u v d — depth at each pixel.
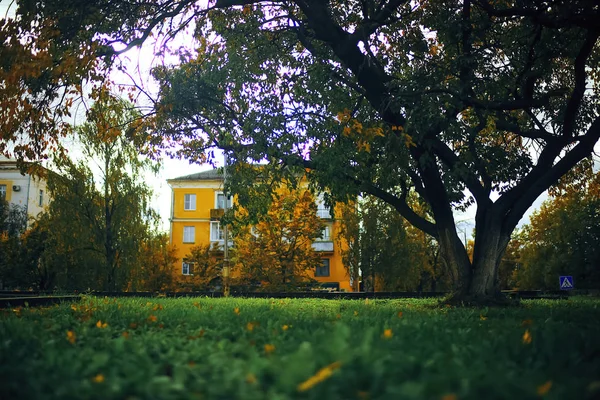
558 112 16.19
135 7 13.10
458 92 12.51
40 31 11.37
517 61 13.75
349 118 12.95
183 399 2.61
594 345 4.57
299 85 15.80
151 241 38.44
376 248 37.97
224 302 16.66
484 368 3.20
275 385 2.67
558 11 11.21
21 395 2.71
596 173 19.02
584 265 42.66
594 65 16.20
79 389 2.74
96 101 14.09
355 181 14.65
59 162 34.69
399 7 15.66
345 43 13.20
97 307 11.82
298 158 14.68
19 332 5.48
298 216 36.44
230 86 17.28
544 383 2.85
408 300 20.12
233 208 17.52
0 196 49.84
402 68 16.50
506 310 12.01
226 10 16.70
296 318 8.05
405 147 12.67
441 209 15.34
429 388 2.45
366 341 3.29
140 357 3.73
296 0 13.24
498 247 14.94
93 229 35.91
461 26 12.48
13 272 42.44
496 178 14.59
